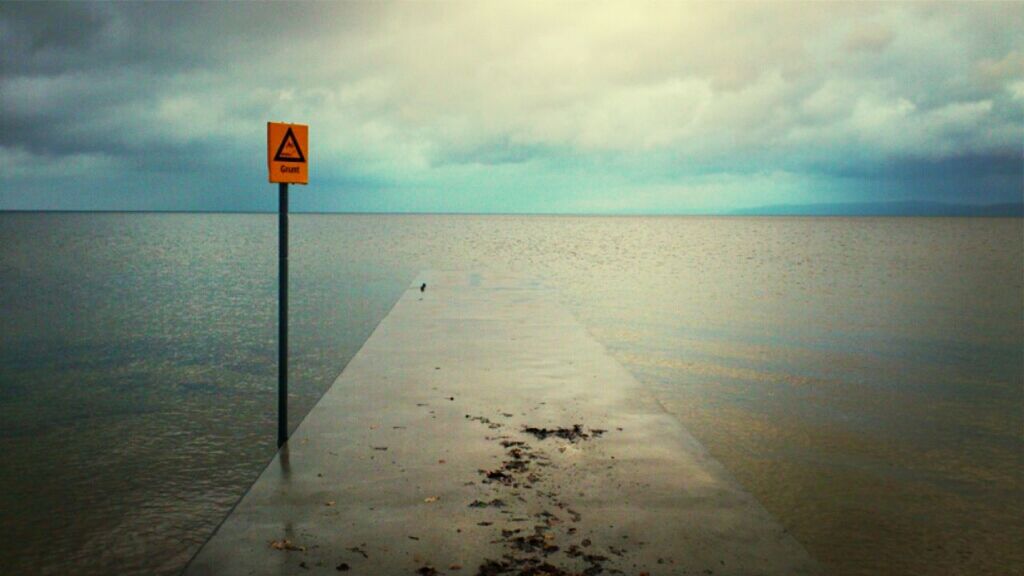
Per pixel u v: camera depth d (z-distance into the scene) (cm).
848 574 490
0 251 4825
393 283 2628
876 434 802
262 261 3878
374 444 515
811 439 783
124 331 1523
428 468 468
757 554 351
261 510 398
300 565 335
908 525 567
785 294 2248
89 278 2809
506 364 798
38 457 728
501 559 343
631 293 2261
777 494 629
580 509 404
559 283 2608
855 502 613
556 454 498
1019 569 496
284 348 542
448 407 618
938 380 1065
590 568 335
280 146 532
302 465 470
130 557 515
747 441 774
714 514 398
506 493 426
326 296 2198
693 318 1702
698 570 335
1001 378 1080
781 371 1122
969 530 557
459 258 4184
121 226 12412
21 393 989
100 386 1031
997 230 12344
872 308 1911
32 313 1803
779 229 13088
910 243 6956
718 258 4344
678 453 503
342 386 691
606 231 11569
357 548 353
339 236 8056
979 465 700
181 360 1219
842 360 1210
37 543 536
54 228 10856
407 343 925
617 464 479
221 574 326
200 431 819
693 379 1064
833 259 4288
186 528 564
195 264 3628
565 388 689
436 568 334
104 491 639
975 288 2478
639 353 1262
